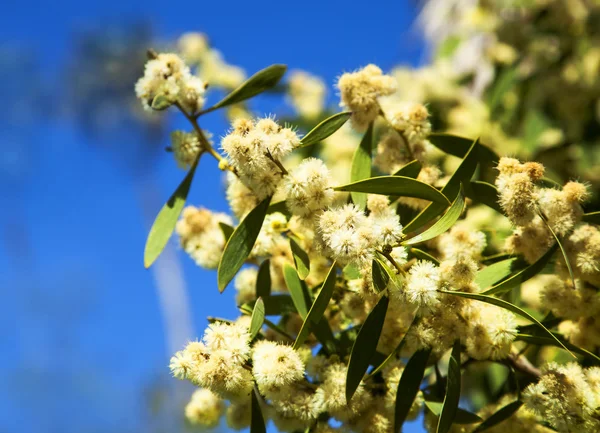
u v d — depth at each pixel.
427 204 0.46
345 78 0.46
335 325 0.46
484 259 0.46
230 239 0.43
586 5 0.80
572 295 0.45
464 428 0.45
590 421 0.42
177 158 0.46
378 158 0.47
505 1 0.82
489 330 0.43
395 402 0.43
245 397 0.42
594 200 0.59
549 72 0.78
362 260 0.41
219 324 0.42
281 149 0.42
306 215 0.43
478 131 0.73
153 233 0.46
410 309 0.43
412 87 0.79
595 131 0.73
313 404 0.43
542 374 0.43
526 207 0.43
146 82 0.46
